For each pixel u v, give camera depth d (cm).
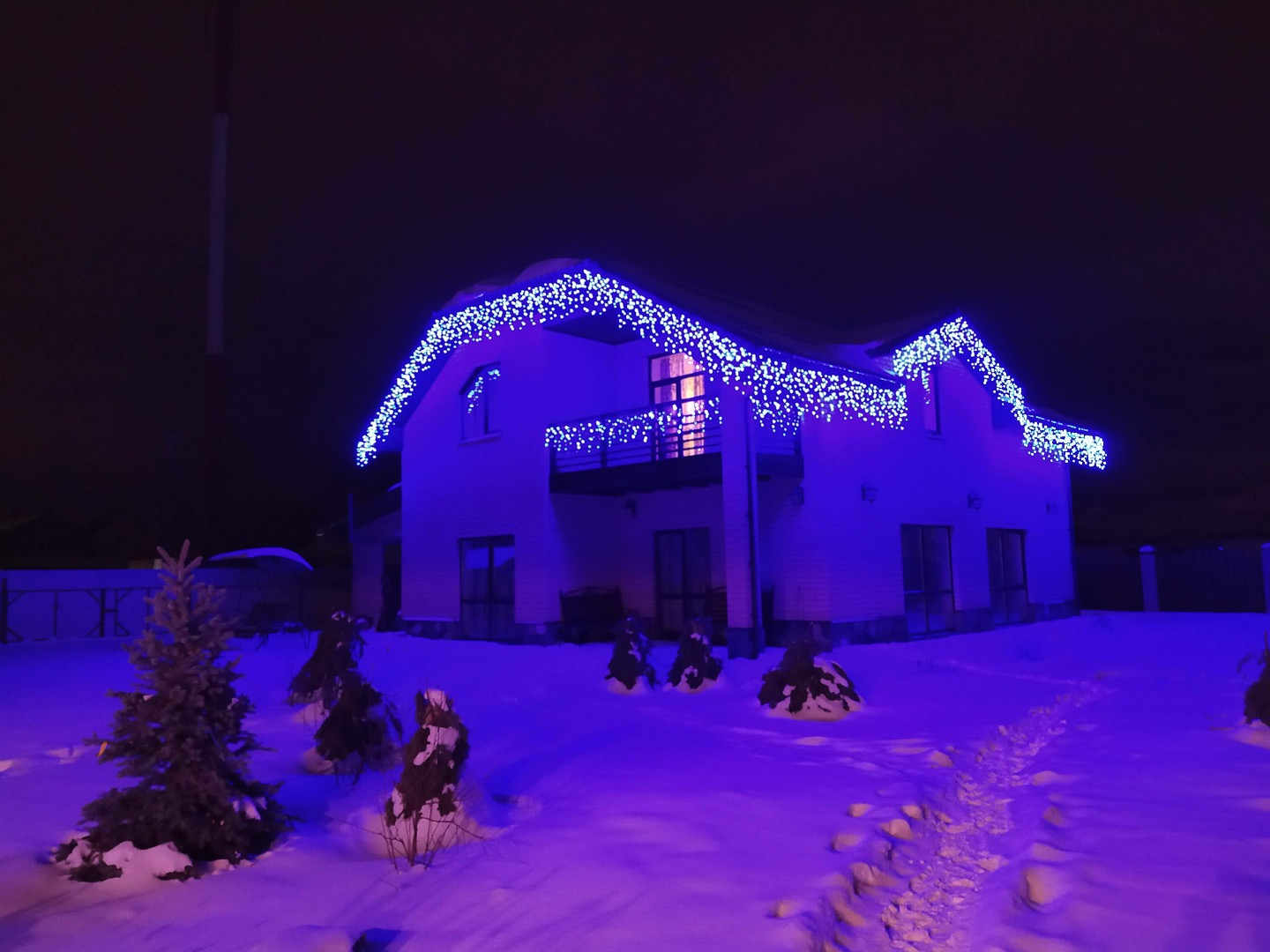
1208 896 430
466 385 2109
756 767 730
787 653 1019
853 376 1692
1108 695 1112
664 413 1783
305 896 467
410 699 1114
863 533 1734
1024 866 491
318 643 1089
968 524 2028
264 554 2044
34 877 489
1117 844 517
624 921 413
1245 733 802
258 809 543
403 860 525
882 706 1031
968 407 2105
